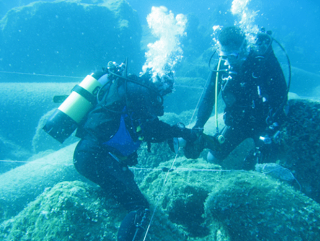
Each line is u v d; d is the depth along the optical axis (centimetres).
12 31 700
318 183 185
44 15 707
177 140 174
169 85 166
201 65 908
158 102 163
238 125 232
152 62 173
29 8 707
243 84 199
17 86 609
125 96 149
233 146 252
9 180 312
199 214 209
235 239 148
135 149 163
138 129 150
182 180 219
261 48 191
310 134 193
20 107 560
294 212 134
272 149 217
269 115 205
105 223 147
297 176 196
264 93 197
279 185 153
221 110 538
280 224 132
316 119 195
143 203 155
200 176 229
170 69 173
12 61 718
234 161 297
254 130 232
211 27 1301
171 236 160
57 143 510
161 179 234
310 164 189
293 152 200
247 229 141
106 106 150
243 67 192
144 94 148
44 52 725
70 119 164
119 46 761
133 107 146
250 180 163
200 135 165
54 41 723
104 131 148
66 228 136
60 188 165
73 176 331
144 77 161
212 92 213
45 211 147
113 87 158
